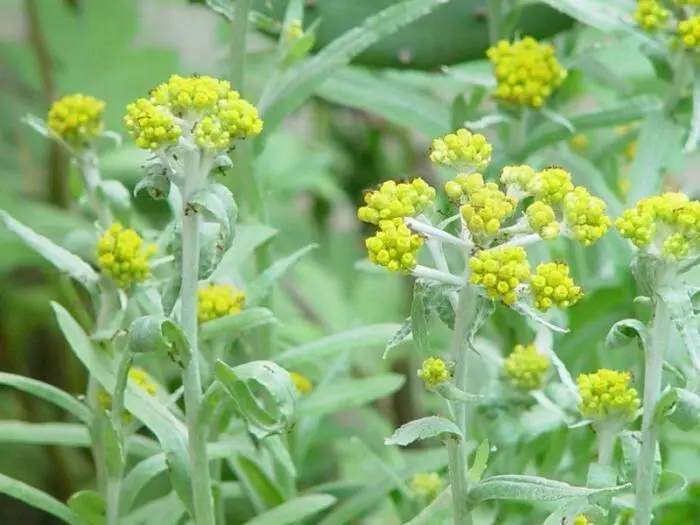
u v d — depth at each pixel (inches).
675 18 16.0
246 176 16.1
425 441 19.7
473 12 17.5
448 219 12.9
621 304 16.5
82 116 15.3
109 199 15.3
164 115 13.0
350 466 18.4
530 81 16.3
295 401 13.3
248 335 16.1
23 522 20.5
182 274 13.3
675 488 14.2
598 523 13.5
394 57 17.6
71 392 20.7
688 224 13.0
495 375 16.2
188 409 13.4
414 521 13.8
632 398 13.8
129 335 13.3
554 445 15.4
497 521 15.4
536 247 16.8
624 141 17.5
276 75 16.0
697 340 12.9
